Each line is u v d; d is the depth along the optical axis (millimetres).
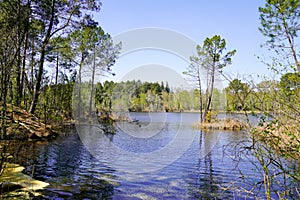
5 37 4996
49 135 11258
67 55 17250
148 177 6117
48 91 16047
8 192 4633
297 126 3820
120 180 5797
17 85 12062
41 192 4762
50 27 13906
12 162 6484
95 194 4855
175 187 5461
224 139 12336
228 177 6207
